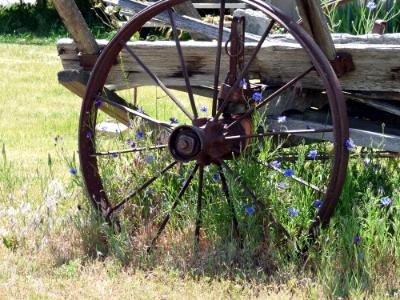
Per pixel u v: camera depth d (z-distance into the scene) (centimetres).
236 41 668
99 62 725
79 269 684
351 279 608
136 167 757
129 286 643
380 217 683
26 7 2836
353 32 877
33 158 1038
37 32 2653
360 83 664
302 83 690
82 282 655
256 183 677
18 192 866
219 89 718
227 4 1948
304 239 648
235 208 679
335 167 622
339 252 639
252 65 702
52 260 709
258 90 686
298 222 664
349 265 631
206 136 654
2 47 2292
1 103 1456
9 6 2945
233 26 667
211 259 671
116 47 721
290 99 707
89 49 774
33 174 945
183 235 714
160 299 618
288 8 971
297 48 679
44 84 1661
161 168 743
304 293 611
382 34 712
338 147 618
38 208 802
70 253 721
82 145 740
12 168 964
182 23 765
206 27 756
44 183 895
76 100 1497
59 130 1229
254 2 652
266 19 756
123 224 716
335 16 884
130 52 718
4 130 1224
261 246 679
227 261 669
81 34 765
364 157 726
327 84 617
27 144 1128
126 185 754
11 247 740
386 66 652
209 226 697
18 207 813
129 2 820
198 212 689
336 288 603
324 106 746
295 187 678
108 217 733
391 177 711
